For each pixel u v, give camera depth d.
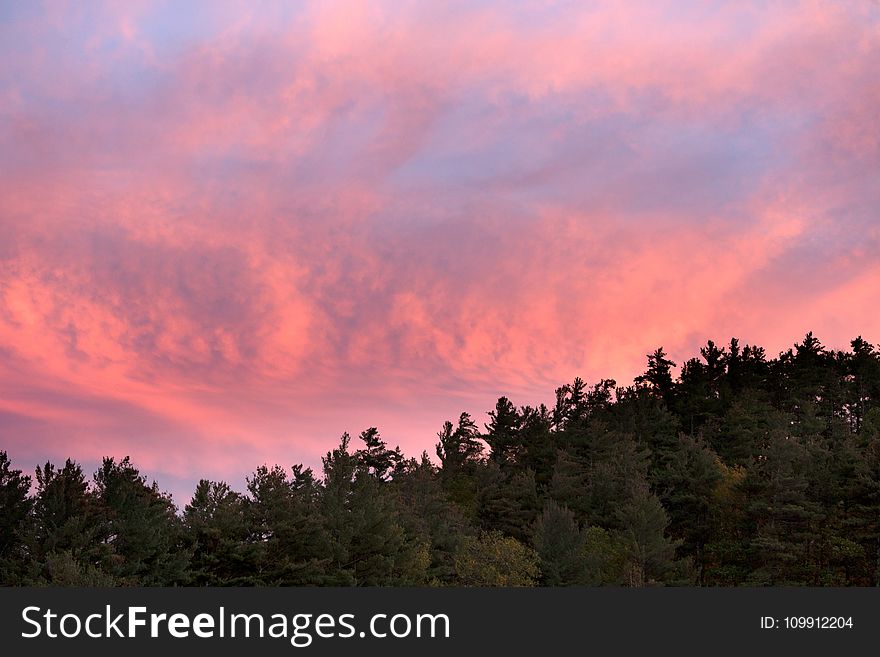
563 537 70.69
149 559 55.50
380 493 73.25
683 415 128.50
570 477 95.06
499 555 66.06
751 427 111.50
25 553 52.59
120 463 58.97
